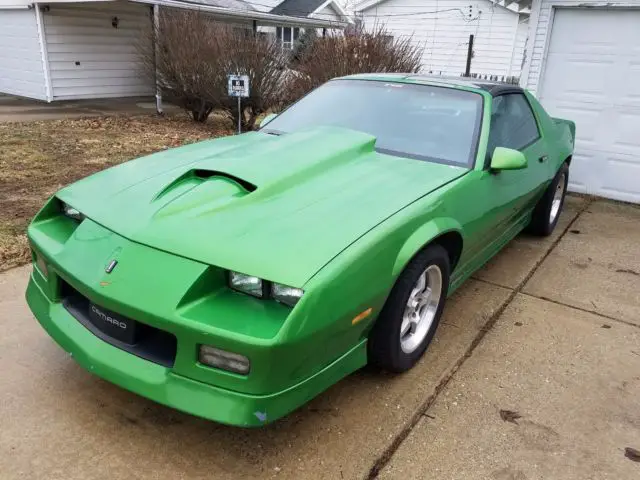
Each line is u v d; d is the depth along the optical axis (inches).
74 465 89.4
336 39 441.7
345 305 87.4
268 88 446.9
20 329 127.8
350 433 100.5
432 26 824.3
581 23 274.2
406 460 94.8
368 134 137.3
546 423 107.0
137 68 638.5
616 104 273.3
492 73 796.0
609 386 120.6
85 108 533.6
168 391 84.0
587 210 262.1
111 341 91.0
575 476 93.9
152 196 103.0
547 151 186.5
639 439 104.3
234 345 78.7
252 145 131.8
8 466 88.3
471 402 111.7
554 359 130.1
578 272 184.4
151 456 92.4
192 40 455.2
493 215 141.3
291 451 95.2
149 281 85.5
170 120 488.4
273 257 85.3
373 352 109.3
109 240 94.5
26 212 204.1
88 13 579.8
